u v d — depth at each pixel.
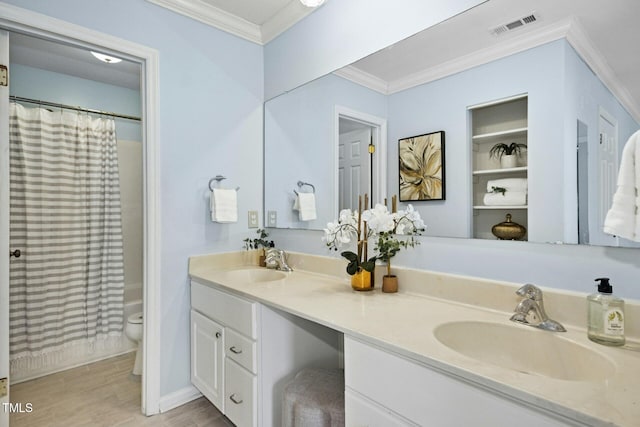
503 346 1.13
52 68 2.68
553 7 1.14
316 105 2.00
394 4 1.61
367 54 1.73
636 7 1.00
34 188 2.43
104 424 1.81
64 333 2.54
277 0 2.03
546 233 1.16
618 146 1.01
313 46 2.03
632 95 0.99
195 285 1.97
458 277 1.37
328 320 1.17
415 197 1.53
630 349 0.93
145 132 1.89
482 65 1.31
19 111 2.38
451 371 0.83
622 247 1.02
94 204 2.71
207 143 2.12
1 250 1.60
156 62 1.90
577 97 1.09
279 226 2.28
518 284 1.23
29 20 1.54
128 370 2.50
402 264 1.59
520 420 0.72
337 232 1.60
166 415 1.89
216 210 2.05
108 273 2.78
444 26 1.42
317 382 1.47
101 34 1.73
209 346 1.83
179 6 1.99
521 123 1.21
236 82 2.26
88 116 2.73
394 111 1.61
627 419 0.61
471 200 1.35
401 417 0.95
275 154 2.30
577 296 1.09
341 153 1.86
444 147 1.43
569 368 0.99
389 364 0.98
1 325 1.60
